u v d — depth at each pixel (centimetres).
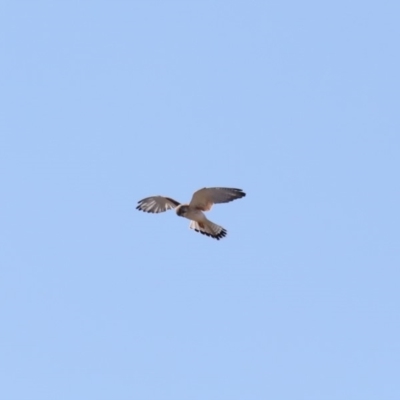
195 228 5406
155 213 5441
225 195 5328
